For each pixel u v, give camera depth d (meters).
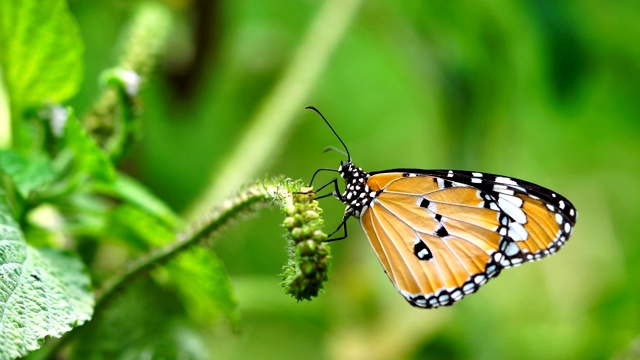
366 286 0.77
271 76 0.77
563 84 0.76
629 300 0.77
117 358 0.67
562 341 0.77
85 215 0.67
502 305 0.79
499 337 0.76
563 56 0.76
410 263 0.69
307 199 0.63
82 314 0.64
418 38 0.77
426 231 0.69
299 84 0.73
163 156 0.76
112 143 0.67
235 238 0.77
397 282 0.69
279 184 0.64
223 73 0.76
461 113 0.76
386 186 0.69
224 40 0.75
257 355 0.77
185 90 0.74
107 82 0.66
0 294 0.63
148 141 0.76
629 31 0.77
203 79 0.74
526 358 0.77
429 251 0.69
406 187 0.69
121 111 0.66
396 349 0.76
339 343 0.76
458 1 0.76
